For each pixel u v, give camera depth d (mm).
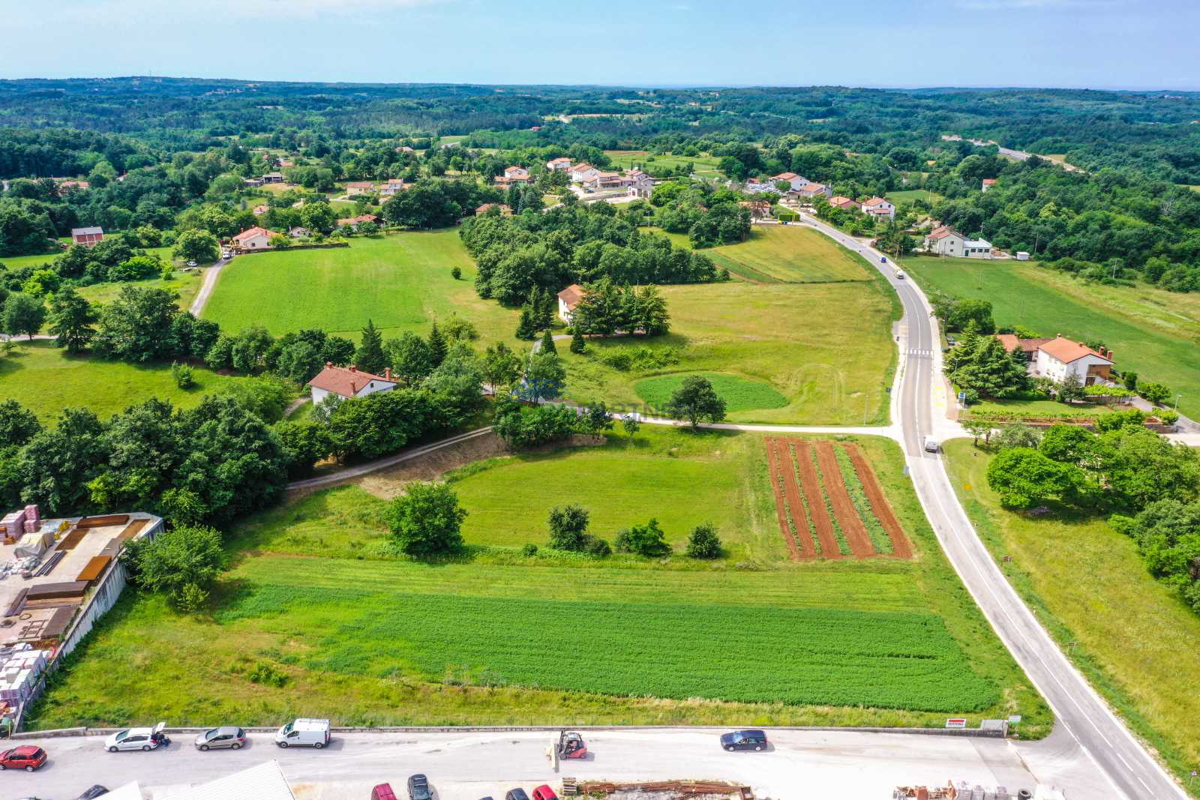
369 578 86938
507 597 83750
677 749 64062
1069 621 81875
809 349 163125
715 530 99562
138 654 72312
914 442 121688
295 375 140375
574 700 69688
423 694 69812
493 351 146875
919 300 195875
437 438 124438
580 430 123625
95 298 179375
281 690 69625
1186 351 167125
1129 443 105625
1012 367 140750
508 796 57281
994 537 96750
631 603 83062
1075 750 65625
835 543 95938
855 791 60281
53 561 81625
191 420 104812
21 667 66188
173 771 59594
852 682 72188
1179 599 83562
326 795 58250
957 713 69062
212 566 82688
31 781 58031
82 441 94875
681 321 178375
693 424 128750
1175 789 62188
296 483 110312
